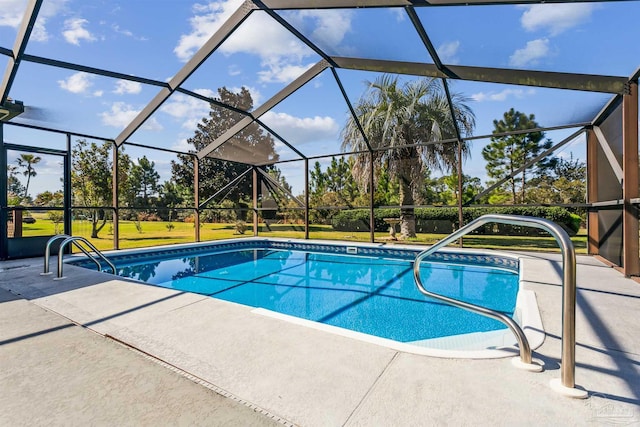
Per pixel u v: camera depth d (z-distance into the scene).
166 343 2.39
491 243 9.45
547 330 2.60
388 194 11.25
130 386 1.81
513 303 4.67
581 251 7.41
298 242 10.12
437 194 9.90
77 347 2.33
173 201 12.43
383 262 8.06
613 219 5.59
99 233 10.06
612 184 5.52
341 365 2.02
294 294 5.43
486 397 1.66
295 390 1.75
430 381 1.82
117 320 2.88
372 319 4.14
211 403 1.65
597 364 2.03
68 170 7.41
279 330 2.62
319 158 10.09
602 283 4.21
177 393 1.74
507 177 7.33
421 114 9.09
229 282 6.34
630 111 4.55
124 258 7.88
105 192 10.23
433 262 7.84
